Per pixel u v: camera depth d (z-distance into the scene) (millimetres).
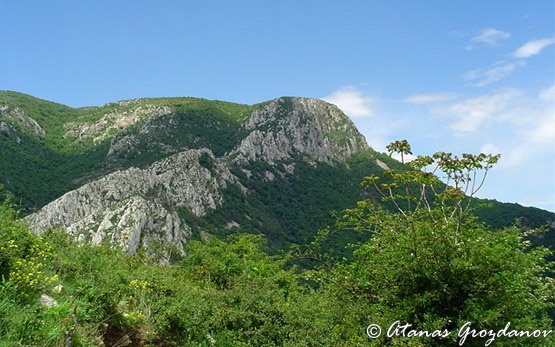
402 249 10719
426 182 11805
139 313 9789
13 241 8508
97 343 7879
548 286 10961
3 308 6848
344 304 11391
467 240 10680
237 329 12367
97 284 9531
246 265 24297
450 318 10172
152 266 15891
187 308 11242
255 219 102688
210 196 100062
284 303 13594
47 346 6699
